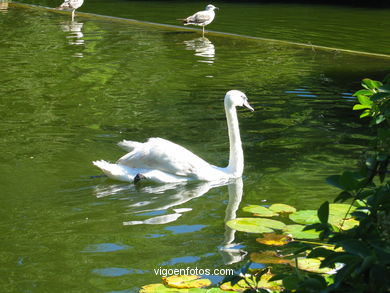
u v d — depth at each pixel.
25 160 7.90
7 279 4.87
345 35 20.30
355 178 3.17
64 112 10.31
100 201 6.71
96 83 12.52
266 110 10.80
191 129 9.60
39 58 14.95
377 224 3.14
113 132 9.29
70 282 4.82
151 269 5.05
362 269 2.76
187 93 11.91
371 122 3.66
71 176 7.45
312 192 7.02
